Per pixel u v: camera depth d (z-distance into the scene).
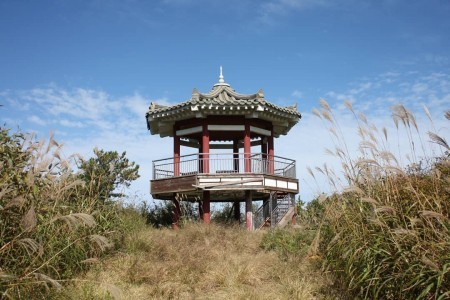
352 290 6.90
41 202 6.77
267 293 7.95
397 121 6.89
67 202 8.49
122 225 10.80
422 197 6.34
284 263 9.55
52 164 7.30
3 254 5.90
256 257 10.41
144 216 15.09
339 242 7.12
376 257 6.36
